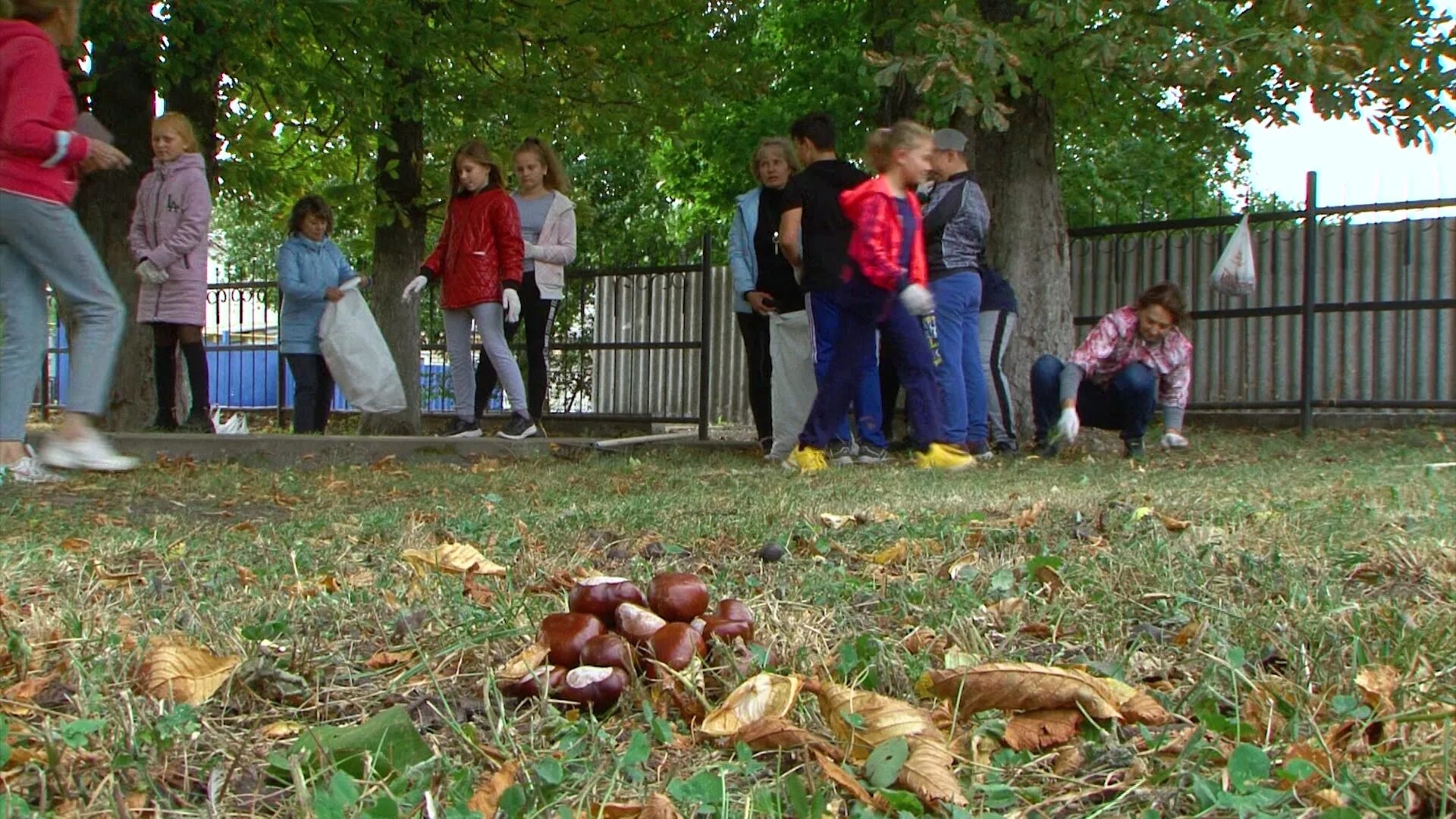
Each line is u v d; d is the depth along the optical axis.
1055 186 10.52
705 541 4.02
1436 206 11.62
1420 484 5.72
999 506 4.84
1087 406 9.02
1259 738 1.86
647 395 13.66
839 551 3.75
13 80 5.25
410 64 11.42
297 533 4.20
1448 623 2.49
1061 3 8.55
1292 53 8.90
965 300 8.21
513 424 9.21
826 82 17.56
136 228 9.17
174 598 2.94
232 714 2.06
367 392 10.16
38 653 2.37
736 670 2.16
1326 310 11.88
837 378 7.42
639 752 1.73
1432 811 1.61
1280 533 3.79
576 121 14.21
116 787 1.63
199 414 9.34
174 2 9.70
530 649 2.19
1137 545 3.56
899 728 1.83
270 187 14.20
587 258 28.56
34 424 17.47
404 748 1.76
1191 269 13.13
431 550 3.53
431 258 9.39
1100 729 1.92
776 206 8.64
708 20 13.20
